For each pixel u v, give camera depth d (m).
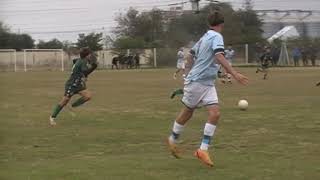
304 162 16.59
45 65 133.00
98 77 80.44
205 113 29.92
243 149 18.94
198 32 130.38
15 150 19.22
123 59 131.50
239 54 129.50
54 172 15.34
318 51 124.19
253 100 38.41
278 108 32.62
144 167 15.99
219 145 19.75
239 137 21.56
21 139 21.73
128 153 18.50
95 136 22.34
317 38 127.06
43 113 31.86
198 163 16.59
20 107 35.84
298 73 84.00
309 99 38.69
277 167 15.87
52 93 49.22
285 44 125.44
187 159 17.27
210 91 16.42
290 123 25.66
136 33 176.62
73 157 17.83
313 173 15.06
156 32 168.75
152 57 138.62
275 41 129.50
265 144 19.91
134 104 36.91
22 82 69.00
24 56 130.88
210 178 14.52
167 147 19.58
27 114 31.34
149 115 30.06
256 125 25.06
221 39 16.14
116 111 32.41
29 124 26.64
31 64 131.62
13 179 14.51
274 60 120.88
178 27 137.62
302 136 21.69
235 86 55.28
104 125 25.91
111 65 138.12
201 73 16.33
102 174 15.05
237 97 41.22
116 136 22.28
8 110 33.75
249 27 152.00
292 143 20.11
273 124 25.36
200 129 23.97
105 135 22.58
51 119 26.48
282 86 53.88
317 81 61.94
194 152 18.56
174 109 33.25
